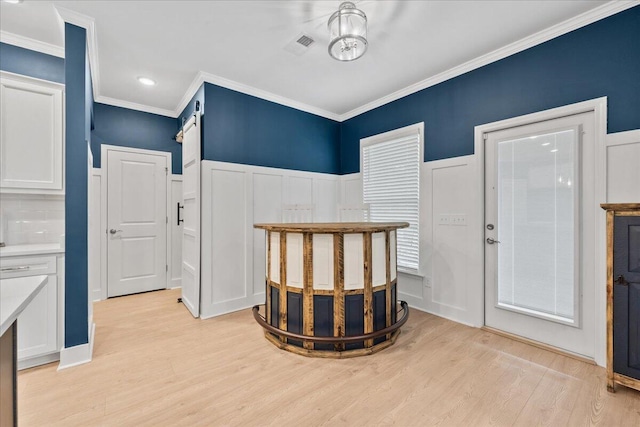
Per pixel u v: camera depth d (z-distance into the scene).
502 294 2.77
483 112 2.86
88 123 2.47
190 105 3.71
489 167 2.84
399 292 3.67
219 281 3.30
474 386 1.95
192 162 3.37
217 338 2.69
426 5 2.14
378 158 3.96
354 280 2.39
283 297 2.48
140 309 3.45
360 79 3.34
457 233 3.05
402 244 3.64
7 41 2.50
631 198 2.04
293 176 3.98
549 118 2.44
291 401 1.80
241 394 1.87
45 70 2.66
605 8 2.13
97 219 3.79
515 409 1.72
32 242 2.72
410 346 2.51
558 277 2.43
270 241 2.63
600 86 2.17
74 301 2.25
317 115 4.29
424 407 1.75
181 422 1.62
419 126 3.41
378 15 2.25
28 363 2.16
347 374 2.09
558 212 2.42
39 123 2.39
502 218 2.76
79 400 1.80
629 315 1.79
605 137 2.15
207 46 2.69
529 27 2.40
